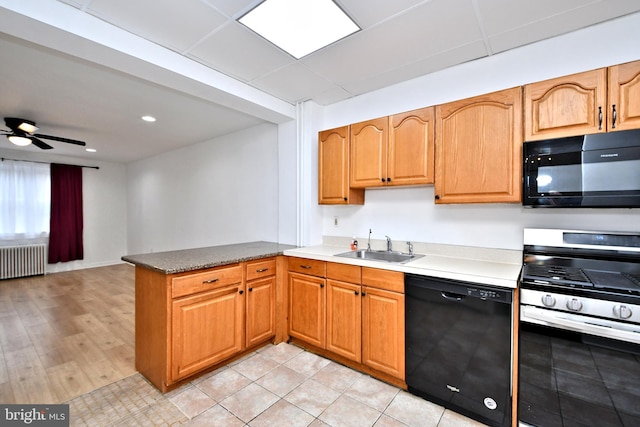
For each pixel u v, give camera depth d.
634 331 1.31
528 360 1.55
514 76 2.06
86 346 2.67
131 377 2.18
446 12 1.66
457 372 1.78
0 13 1.42
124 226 6.75
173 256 2.40
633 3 1.60
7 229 5.23
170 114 3.28
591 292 1.40
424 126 2.17
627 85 1.51
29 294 4.28
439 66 2.30
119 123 3.62
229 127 3.80
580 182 1.61
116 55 1.83
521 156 1.80
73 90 2.64
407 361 1.96
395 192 2.66
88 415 1.78
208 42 1.95
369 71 2.38
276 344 2.71
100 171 6.38
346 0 1.56
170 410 1.82
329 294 2.38
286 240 3.24
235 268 2.35
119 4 1.58
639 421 1.30
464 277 1.73
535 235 1.92
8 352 2.55
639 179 1.48
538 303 1.52
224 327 2.27
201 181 4.63
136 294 2.25
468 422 1.72
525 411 1.57
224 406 1.86
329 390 2.02
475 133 1.95
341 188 2.67
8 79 2.43
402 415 1.78
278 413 1.80
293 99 2.95
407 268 1.95
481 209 2.22
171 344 1.96
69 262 5.98
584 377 1.42
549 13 1.68
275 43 1.95
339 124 3.02
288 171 3.20
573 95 1.64
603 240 1.74
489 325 1.67
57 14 1.55
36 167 5.52
